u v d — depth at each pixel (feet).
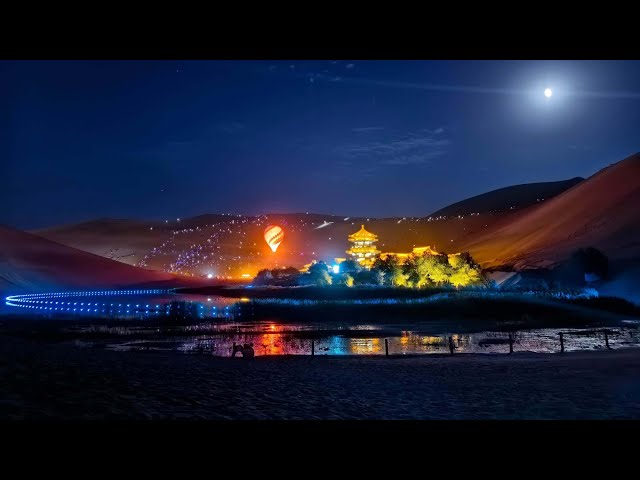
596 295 217.77
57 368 51.16
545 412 42.06
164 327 169.27
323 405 44.04
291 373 65.82
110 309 236.84
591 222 402.52
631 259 291.79
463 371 70.64
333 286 279.08
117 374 51.24
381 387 55.72
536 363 78.95
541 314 186.80
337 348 117.60
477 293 218.38
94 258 444.55
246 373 63.36
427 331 155.53
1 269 343.05
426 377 64.49
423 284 278.87
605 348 106.52
